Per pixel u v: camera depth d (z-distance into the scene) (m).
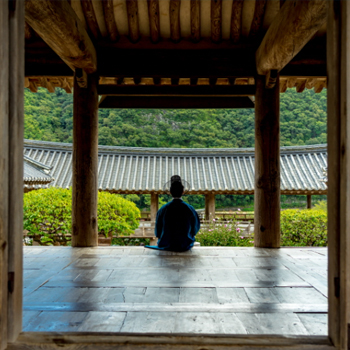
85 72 4.57
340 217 1.53
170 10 4.25
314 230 7.04
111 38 4.64
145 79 5.99
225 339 1.62
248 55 4.79
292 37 3.28
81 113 4.67
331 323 1.60
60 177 13.22
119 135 35.88
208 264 3.48
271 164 4.59
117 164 13.67
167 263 3.52
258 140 4.66
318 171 12.97
